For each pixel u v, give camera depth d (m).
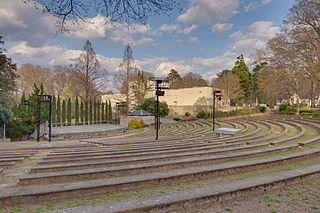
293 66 26.44
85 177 4.68
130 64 37.09
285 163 6.12
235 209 3.11
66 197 3.57
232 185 3.59
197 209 3.08
